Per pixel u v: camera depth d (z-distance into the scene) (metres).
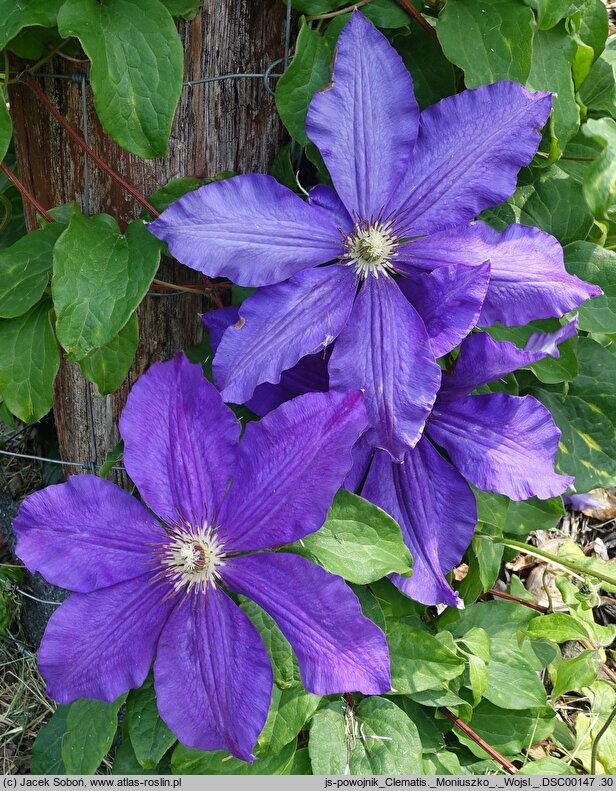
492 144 0.32
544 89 0.35
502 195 0.32
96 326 0.33
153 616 0.32
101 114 0.30
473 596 0.40
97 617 0.32
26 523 0.31
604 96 0.41
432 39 0.35
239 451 0.31
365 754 0.36
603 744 0.43
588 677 0.37
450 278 0.32
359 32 0.31
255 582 0.31
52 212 0.36
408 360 0.31
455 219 0.33
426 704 0.39
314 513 0.30
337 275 0.32
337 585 0.30
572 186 0.39
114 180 0.36
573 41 0.36
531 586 0.54
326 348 0.34
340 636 0.30
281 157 0.37
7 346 0.35
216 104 0.35
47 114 0.36
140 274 0.33
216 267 0.31
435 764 0.40
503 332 0.38
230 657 0.31
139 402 0.31
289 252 0.32
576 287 0.33
